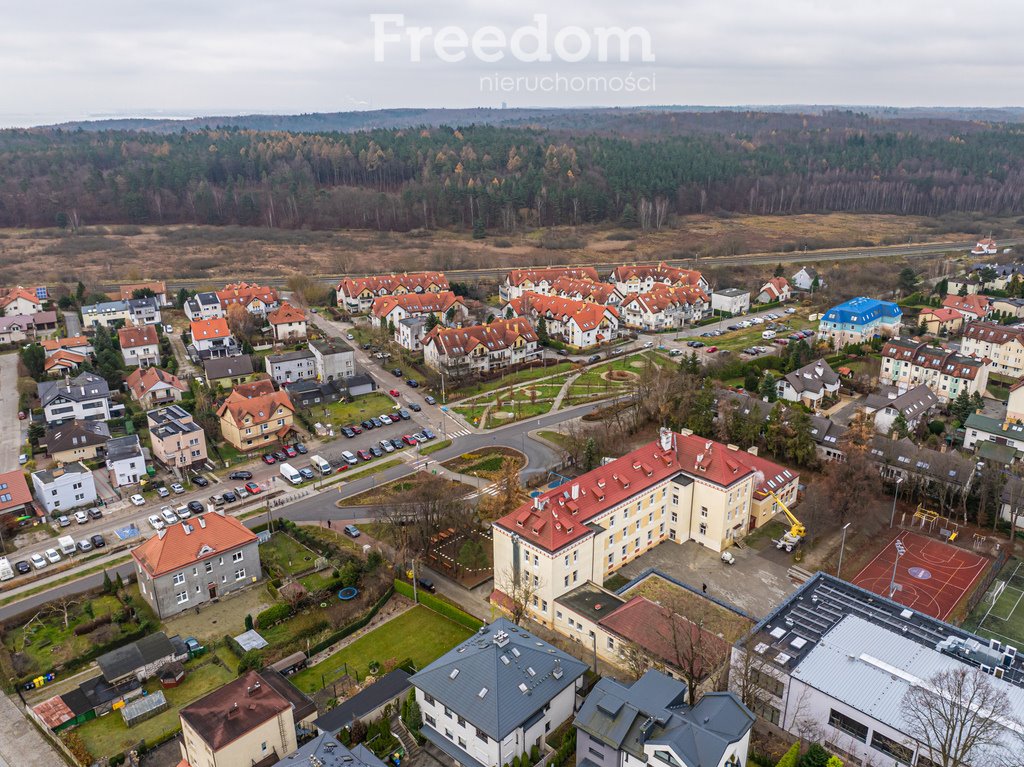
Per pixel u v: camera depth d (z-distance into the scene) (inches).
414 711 3203.7
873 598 3678.6
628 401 6953.7
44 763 3174.2
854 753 2992.1
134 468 5556.1
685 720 2704.2
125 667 3570.4
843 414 6737.2
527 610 4035.4
